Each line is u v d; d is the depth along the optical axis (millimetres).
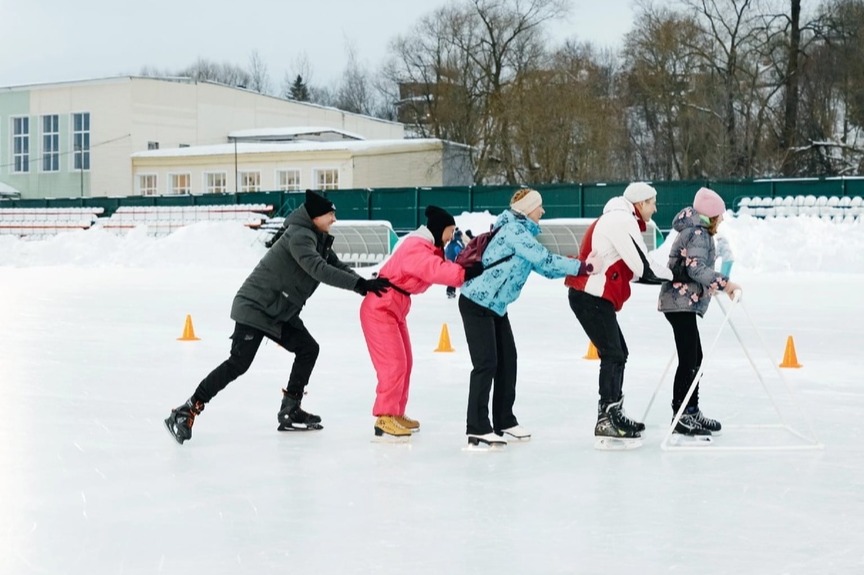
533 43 50594
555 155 47000
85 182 50125
